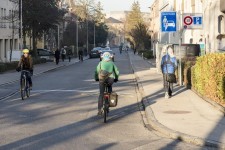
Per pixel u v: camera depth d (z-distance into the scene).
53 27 58.16
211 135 10.03
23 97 18.19
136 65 46.16
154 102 16.05
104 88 12.95
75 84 25.47
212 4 31.44
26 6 52.28
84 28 109.88
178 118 12.39
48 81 27.89
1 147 9.25
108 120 13.00
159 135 10.66
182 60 23.75
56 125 12.04
